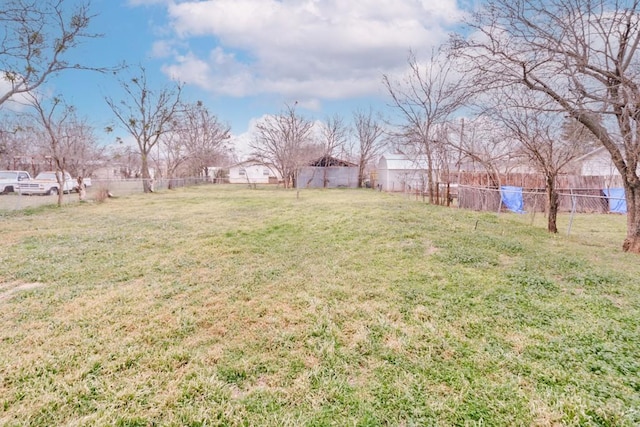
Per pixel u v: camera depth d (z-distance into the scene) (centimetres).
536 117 698
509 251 562
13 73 895
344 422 190
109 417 192
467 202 1337
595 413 194
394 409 200
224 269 477
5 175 1920
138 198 1625
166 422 189
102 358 250
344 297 373
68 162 1659
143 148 2228
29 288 402
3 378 225
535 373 233
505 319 318
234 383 226
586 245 665
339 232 715
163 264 498
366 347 270
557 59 519
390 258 520
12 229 763
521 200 1330
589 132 646
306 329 300
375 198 1670
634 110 507
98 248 587
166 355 255
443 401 206
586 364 244
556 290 392
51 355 253
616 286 407
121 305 349
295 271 468
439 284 409
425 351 263
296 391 217
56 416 193
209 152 3431
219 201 1457
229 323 312
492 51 554
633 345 269
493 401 205
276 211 1077
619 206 1384
